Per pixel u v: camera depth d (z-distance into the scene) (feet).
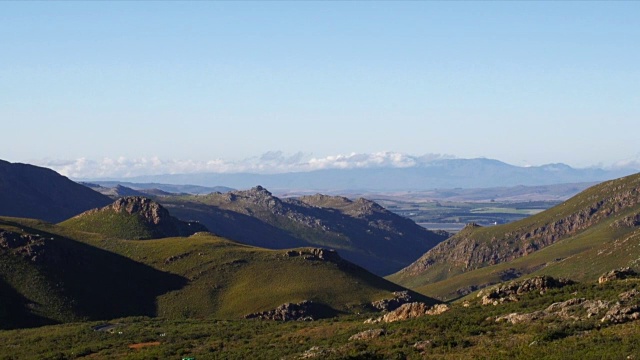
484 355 273.33
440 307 383.04
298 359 319.47
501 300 372.17
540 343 275.39
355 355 301.02
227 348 394.32
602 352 249.14
